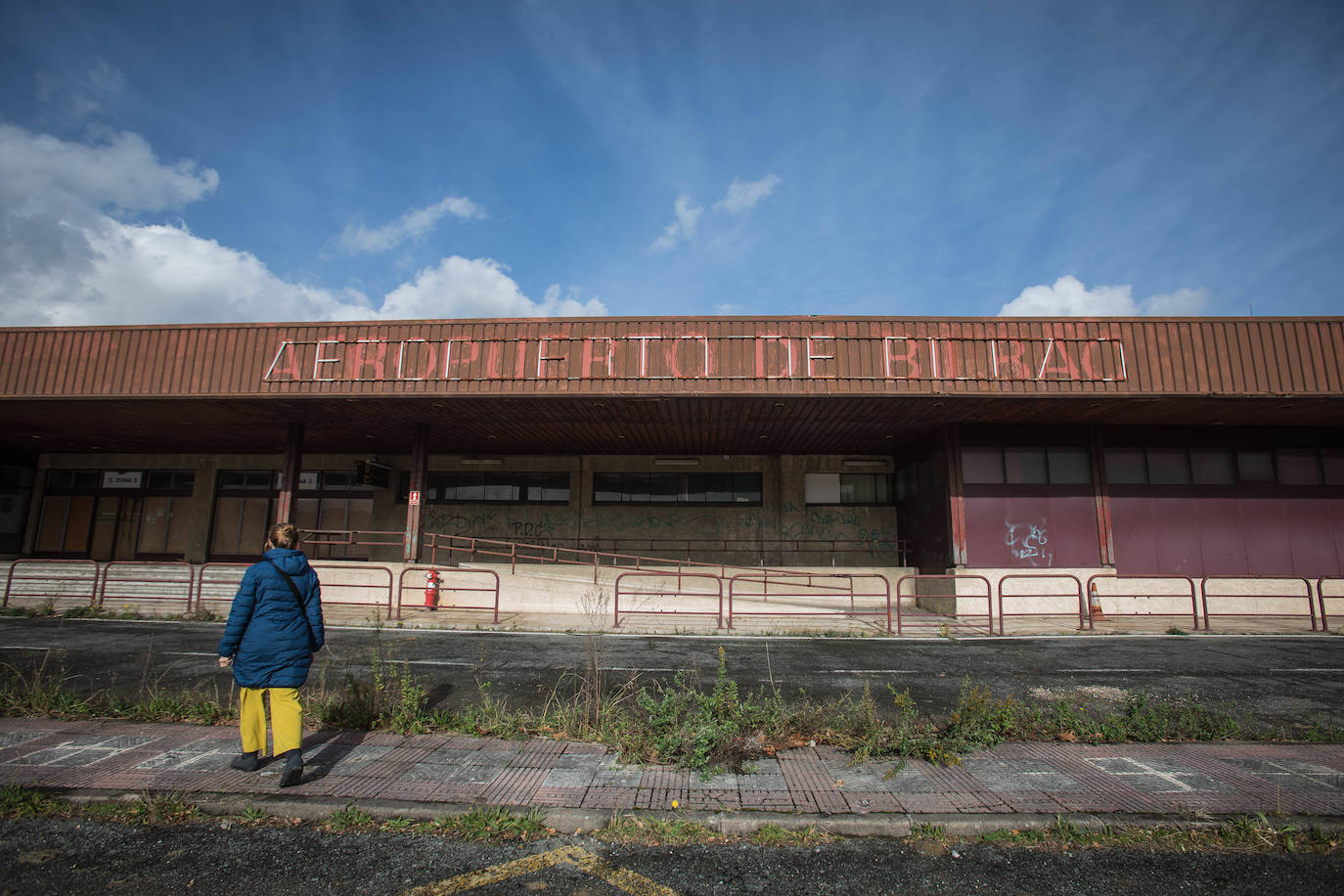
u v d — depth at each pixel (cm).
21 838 400
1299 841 412
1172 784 495
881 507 2167
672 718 580
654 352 1409
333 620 1378
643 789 475
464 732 604
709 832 419
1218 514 1711
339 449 2289
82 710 645
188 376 1473
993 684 874
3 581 1819
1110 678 915
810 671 945
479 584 1619
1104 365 1404
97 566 1444
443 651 1059
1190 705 736
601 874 370
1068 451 1705
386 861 382
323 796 455
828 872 376
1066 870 380
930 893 355
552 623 1377
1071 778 505
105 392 1483
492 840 407
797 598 1773
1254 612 1648
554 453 2236
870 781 495
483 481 2297
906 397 1406
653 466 2239
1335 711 747
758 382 1392
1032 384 1395
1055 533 1667
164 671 870
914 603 1906
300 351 1462
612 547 2212
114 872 364
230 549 2422
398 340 1452
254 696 485
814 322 1412
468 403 1508
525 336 1432
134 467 2505
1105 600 1647
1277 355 1420
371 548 2309
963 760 545
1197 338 1422
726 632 1303
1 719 626
